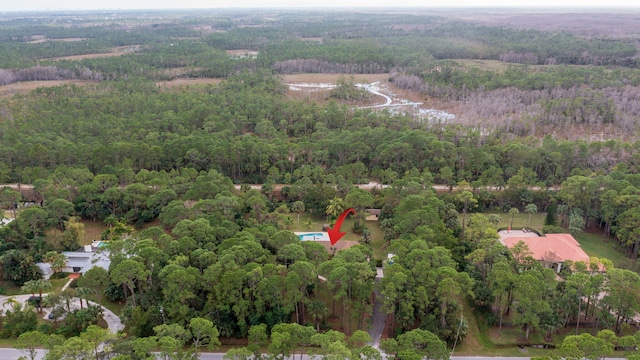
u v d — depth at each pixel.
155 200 107.81
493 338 76.81
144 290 81.50
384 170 131.12
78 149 131.38
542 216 118.94
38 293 86.62
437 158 132.25
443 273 74.81
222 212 101.06
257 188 129.00
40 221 100.81
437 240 91.12
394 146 131.38
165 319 74.44
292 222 110.62
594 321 78.62
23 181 124.44
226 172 135.25
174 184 116.75
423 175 119.81
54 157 130.00
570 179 112.94
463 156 131.38
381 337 75.94
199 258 80.06
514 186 120.62
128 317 75.31
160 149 130.75
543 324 74.50
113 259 81.25
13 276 89.44
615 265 96.25
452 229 102.56
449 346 74.19
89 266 92.31
